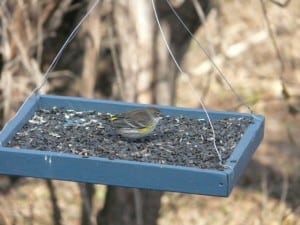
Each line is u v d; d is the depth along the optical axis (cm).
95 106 752
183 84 1406
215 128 709
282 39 1386
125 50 952
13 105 990
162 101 971
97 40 984
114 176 612
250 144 670
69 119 729
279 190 1292
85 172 616
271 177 1328
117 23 952
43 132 696
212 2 1057
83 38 1079
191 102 1391
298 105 1288
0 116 1021
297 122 1435
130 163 607
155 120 683
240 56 1431
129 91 956
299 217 1198
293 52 1402
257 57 1430
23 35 963
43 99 754
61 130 702
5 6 945
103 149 655
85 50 1018
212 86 1410
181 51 998
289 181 1314
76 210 1270
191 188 598
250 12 1363
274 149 1397
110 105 750
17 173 627
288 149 1395
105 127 710
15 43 957
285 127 1431
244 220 1274
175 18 966
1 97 1008
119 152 650
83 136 689
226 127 711
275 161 1367
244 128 707
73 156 617
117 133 691
